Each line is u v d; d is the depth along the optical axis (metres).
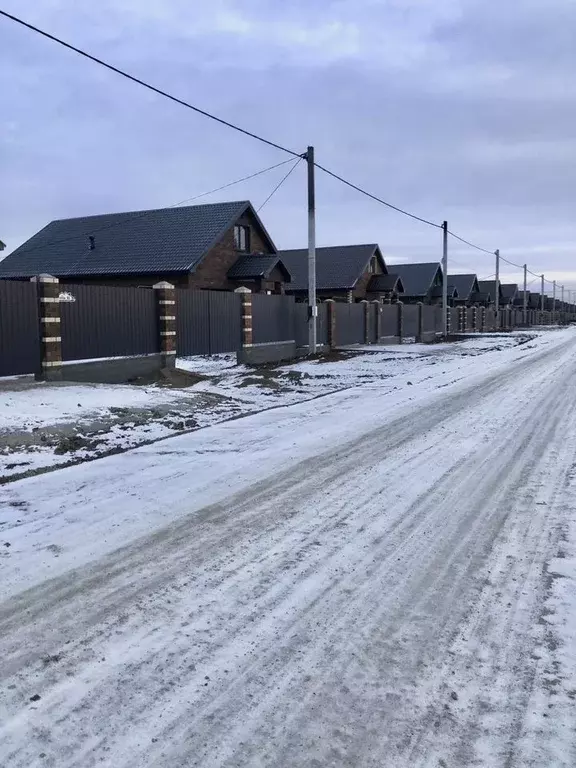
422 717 2.71
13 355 11.98
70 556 4.46
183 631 3.44
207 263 28.28
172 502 5.69
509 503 5.59
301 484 6.24
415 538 4.77
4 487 6.22
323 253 46.78
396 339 32.16
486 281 83.62
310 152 20.92
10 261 31.75
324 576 4.12
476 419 9.72
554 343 32.75
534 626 3.46
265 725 2.66
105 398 11.04
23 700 2.82
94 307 13.71
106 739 2.57
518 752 2.49
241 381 15.12
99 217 33.38
